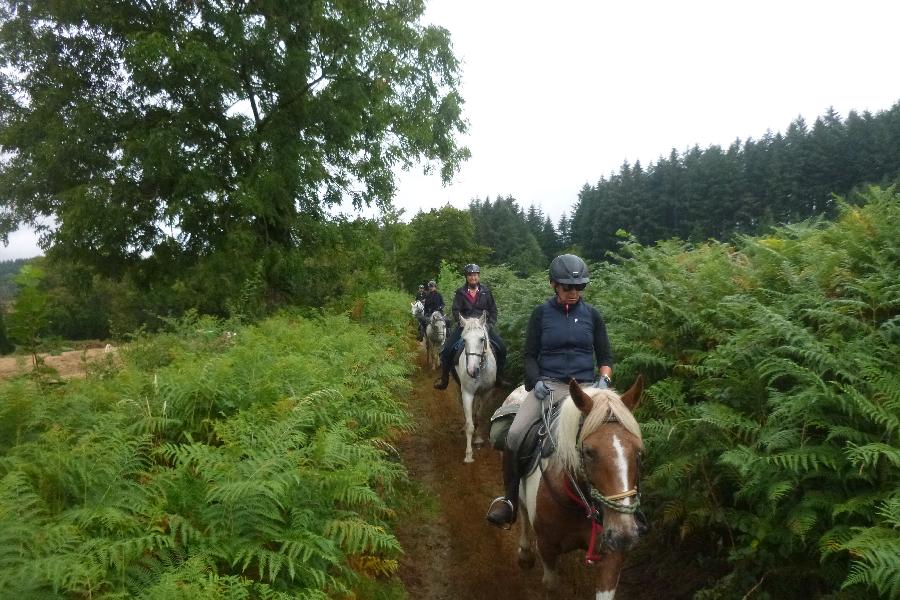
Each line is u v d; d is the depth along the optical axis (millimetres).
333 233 16141
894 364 3516
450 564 5000
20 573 2301
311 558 3357
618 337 6000
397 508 5844
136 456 3639
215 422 4301
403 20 18359
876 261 4254
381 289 27203
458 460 7609
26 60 14062
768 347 4047
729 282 5277
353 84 15594
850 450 3074
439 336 14281
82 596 2564
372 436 6078
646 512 4773
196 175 13258
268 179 13680
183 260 15375
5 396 4086
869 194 5078
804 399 3344
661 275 6863
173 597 2383
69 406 4453
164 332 9203
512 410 4562
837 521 3201
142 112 14352
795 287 4484
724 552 4098
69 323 26000
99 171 14281
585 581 4508
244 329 8781
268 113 15617
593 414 2959
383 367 7840
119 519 2830
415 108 19484
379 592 4227
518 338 10203
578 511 3248
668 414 4676
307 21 14859
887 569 2520
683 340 5359
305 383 5461
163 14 13828
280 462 3463
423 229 49594
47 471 3203
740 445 3529
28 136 14094
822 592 3312
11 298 5715
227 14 13664
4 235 14758
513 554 5102
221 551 2938
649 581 4391
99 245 14320
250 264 14219
